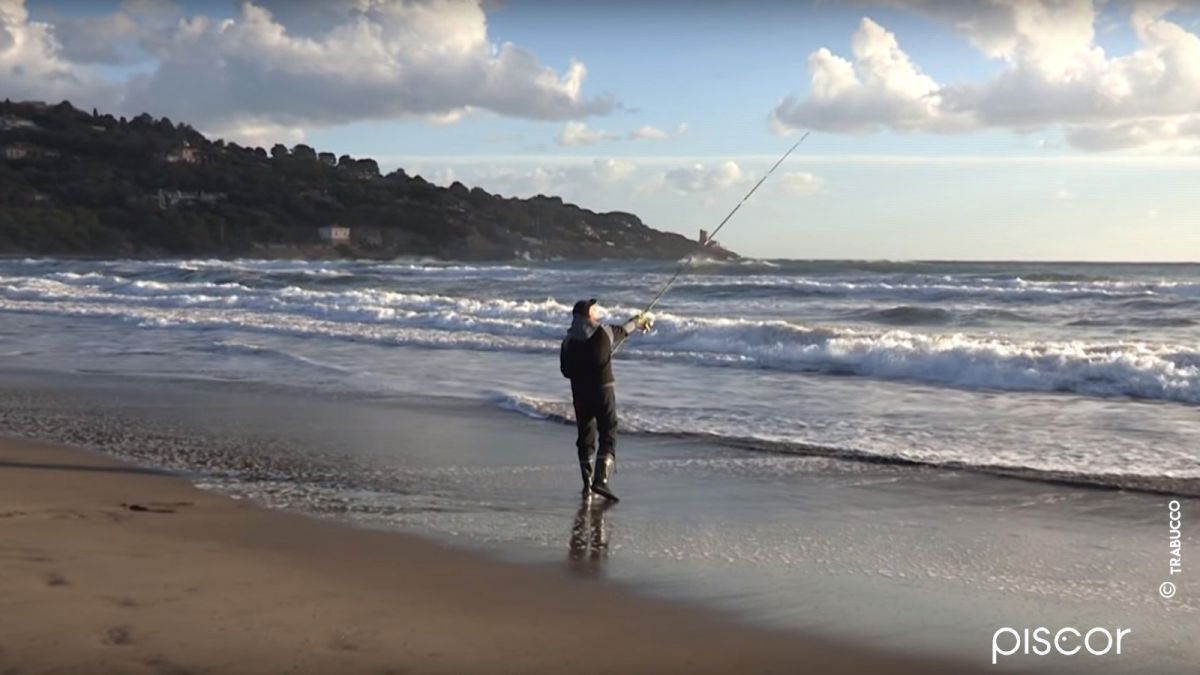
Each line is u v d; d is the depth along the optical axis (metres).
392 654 4.03
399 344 17.31
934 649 4.23
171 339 18.16
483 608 4.65
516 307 22.95
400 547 5.68
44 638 4.02
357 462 8.16
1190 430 9.34
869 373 13.59
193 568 5.07
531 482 7.52
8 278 39.28
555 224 133.12
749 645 4.25
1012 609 4.74
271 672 3.79
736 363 14.55
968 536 6.04
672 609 4.69
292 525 6.12
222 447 8.74
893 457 8.27
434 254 126.50
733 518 6.47
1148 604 4.82
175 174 138.38
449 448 8.77
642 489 7.31
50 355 15.77
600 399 7.21
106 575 4.86
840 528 6.23
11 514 6.12
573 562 5.46
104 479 7.34
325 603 4.62
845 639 4.33
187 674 3.74
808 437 9.20
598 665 4.00
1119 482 7.35
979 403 11.05
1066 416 10.17
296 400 11.45
